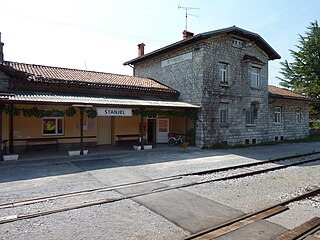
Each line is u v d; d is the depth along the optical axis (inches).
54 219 204.5
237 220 205.3
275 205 240.1
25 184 307.9
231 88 751.7
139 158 497.7
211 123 698.8
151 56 866.8
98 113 522.3
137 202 248.7
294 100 997.8
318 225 195.9
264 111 841.5
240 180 345.7
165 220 205.5
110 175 358.9
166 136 788.6
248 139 791.7
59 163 438.3
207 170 390.3
